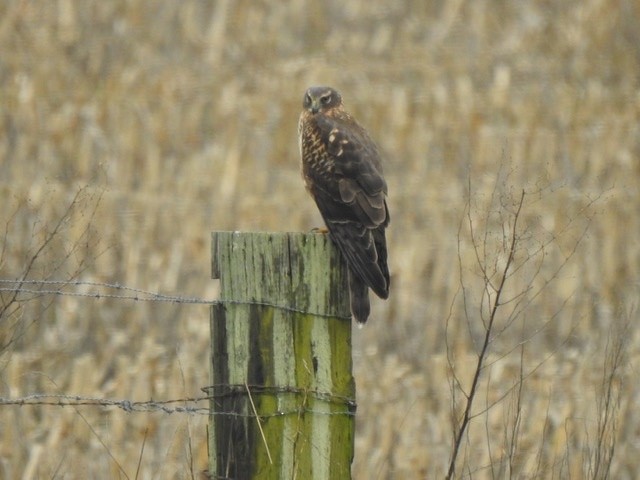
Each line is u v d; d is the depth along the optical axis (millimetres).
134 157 21688
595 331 15180
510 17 30109
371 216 8391
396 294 16109
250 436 6809
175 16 29562
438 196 19812
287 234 6820
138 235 17797
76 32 28016
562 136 22922
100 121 23266
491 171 21344
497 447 11164
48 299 14805
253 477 6820
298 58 28141
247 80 26453
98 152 21828
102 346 14617
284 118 23953
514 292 15883
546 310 15734
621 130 23094
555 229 17734
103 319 15234
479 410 12109
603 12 29203
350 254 7059
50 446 11305
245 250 6812
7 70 25688
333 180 8648
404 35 29500
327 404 6816
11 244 15789
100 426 11992
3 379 12000
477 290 16156
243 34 29219
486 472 10906
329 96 9414
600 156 21578
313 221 18797
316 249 6820
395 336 15227
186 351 13820
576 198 19312
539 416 11836
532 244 16859
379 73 27172
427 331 15203
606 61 27422
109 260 16531
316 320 6820
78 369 13164
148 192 19953
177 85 25859
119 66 26750
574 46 28109
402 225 18562
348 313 6859
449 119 23859
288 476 6809
